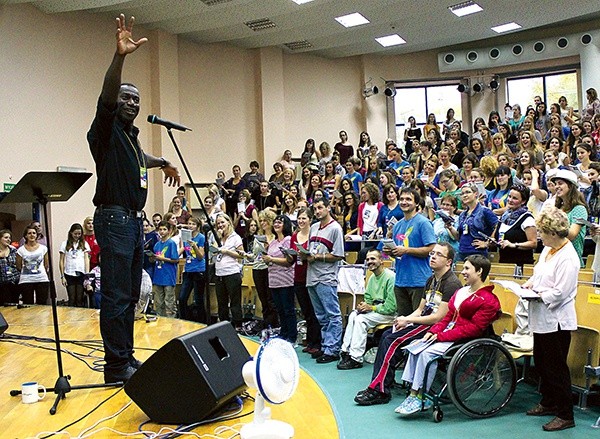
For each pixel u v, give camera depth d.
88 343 4.48
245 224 8.78
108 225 3.13
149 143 10.56
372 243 6.57
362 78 14.05
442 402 4.27
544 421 3.81
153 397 2.68
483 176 6.55
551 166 6.45
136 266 3.31
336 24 11.37
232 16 10.18
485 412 3.92
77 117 9.26
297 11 10.46
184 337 2.66
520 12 11.27
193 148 11.39
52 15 8.88
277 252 6.27
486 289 4.12
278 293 5.97
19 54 8.33
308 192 9.63
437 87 14.38
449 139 10.66
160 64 10.58
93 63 9.57
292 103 13.16
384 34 12.24
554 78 13.62
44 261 7.39
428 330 4.31
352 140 13.95
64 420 2.74
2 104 8.05
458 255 5.50
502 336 4.36
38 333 4.99
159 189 10.54
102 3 8.48
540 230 3.69
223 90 11.95
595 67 12.62
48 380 3.41
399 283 4.93
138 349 4.19
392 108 14.30
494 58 13.68
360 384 4.71
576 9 11.16
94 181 9.54
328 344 5.42
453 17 11.40
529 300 3.71
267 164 12.35
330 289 5.42
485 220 5.27
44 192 3.12
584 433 3.55
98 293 7.57
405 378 4.07
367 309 5.25
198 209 11.06
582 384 3.98
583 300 4.09
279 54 12.67
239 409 2.86
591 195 5.57
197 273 7.00
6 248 7.10
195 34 11.30
